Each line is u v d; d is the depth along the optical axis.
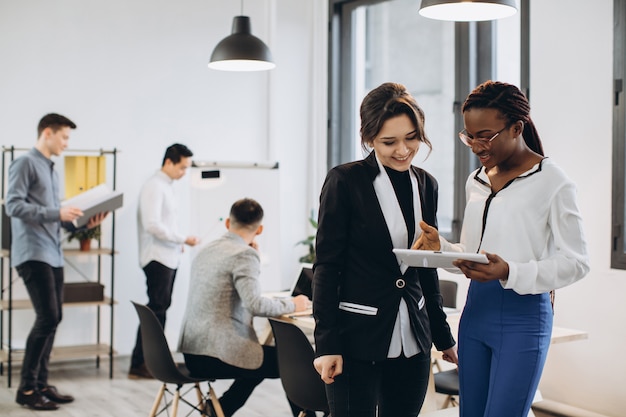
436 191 2.53
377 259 2.37
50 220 5.04
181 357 6.81
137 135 6.75
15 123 6.29
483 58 5.88
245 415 5.03
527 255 2.27
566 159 4.96
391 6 6.82
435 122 6.34
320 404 3.38
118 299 6.68
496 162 2.29
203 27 7.04
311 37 7.53
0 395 5.43
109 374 6.08
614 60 4.66
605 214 4.73
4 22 6.23
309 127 7.57
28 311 6.30
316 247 2.42
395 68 6.79
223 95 7.15
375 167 2.41
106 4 6.60
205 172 6.18
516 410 2.27
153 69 6.82
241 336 3.97
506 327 2.28
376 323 2.35
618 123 4.65
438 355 3.29
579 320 4.86
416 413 2.46
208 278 4.01
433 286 2.58
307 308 4.12
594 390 4.79
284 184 7.44
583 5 4.83
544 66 5.08
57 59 6.42
